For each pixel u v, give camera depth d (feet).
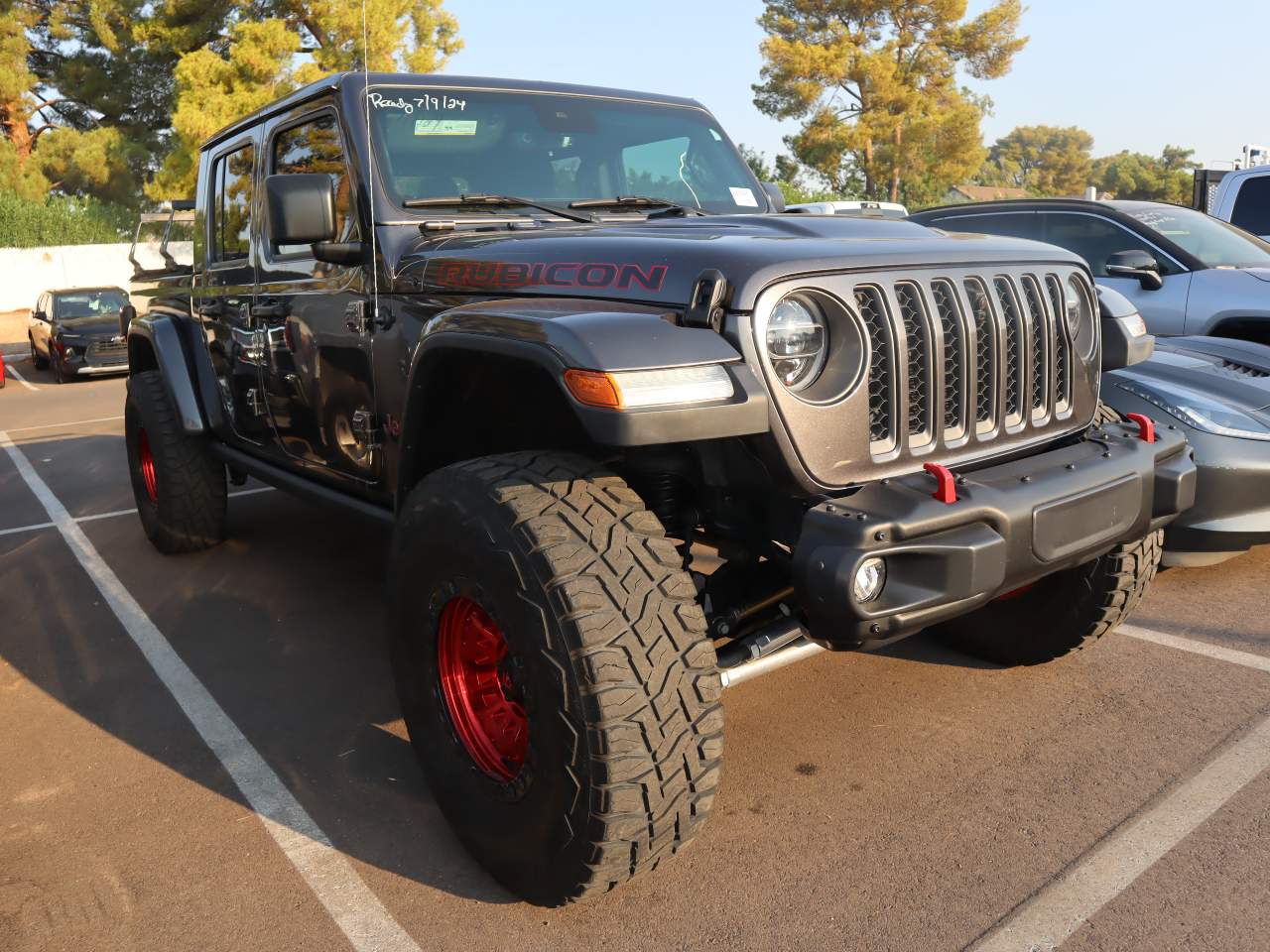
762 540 8.06
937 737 10.08
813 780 9.35
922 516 7.02
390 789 9.44
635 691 6.62
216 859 8.39
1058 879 7.74
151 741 10.53
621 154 11.82
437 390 8.42
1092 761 9.50
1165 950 6.92
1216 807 8.63
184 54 103.45
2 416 39.01
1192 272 19.86
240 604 14.58
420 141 10.59
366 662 12.39
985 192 339.16
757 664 7.91
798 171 158.30
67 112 137.39
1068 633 10.67
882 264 7.60
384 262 9.83
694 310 7.04
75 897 7.94
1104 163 444.96
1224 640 12.26
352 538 17.66
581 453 8.74
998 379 8.30
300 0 90.12
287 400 12.24
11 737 10.73
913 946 7.07
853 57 143.13
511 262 8.64
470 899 7.79
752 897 7.68
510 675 7.18
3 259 99.81
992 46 147.13
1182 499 8.84
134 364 18.11
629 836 6.82
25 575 16.46
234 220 13.65
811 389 7.34
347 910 7.69
